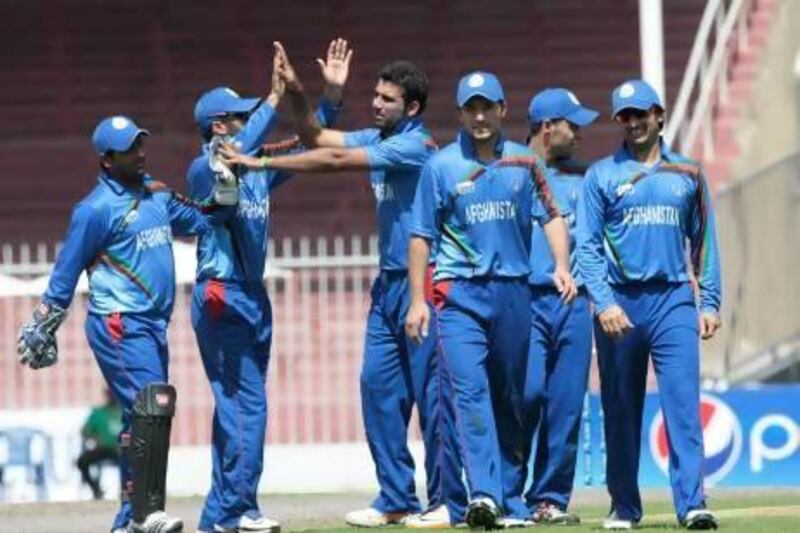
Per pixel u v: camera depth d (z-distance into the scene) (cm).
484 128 4238
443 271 4278
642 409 4294
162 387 4153
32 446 7144
